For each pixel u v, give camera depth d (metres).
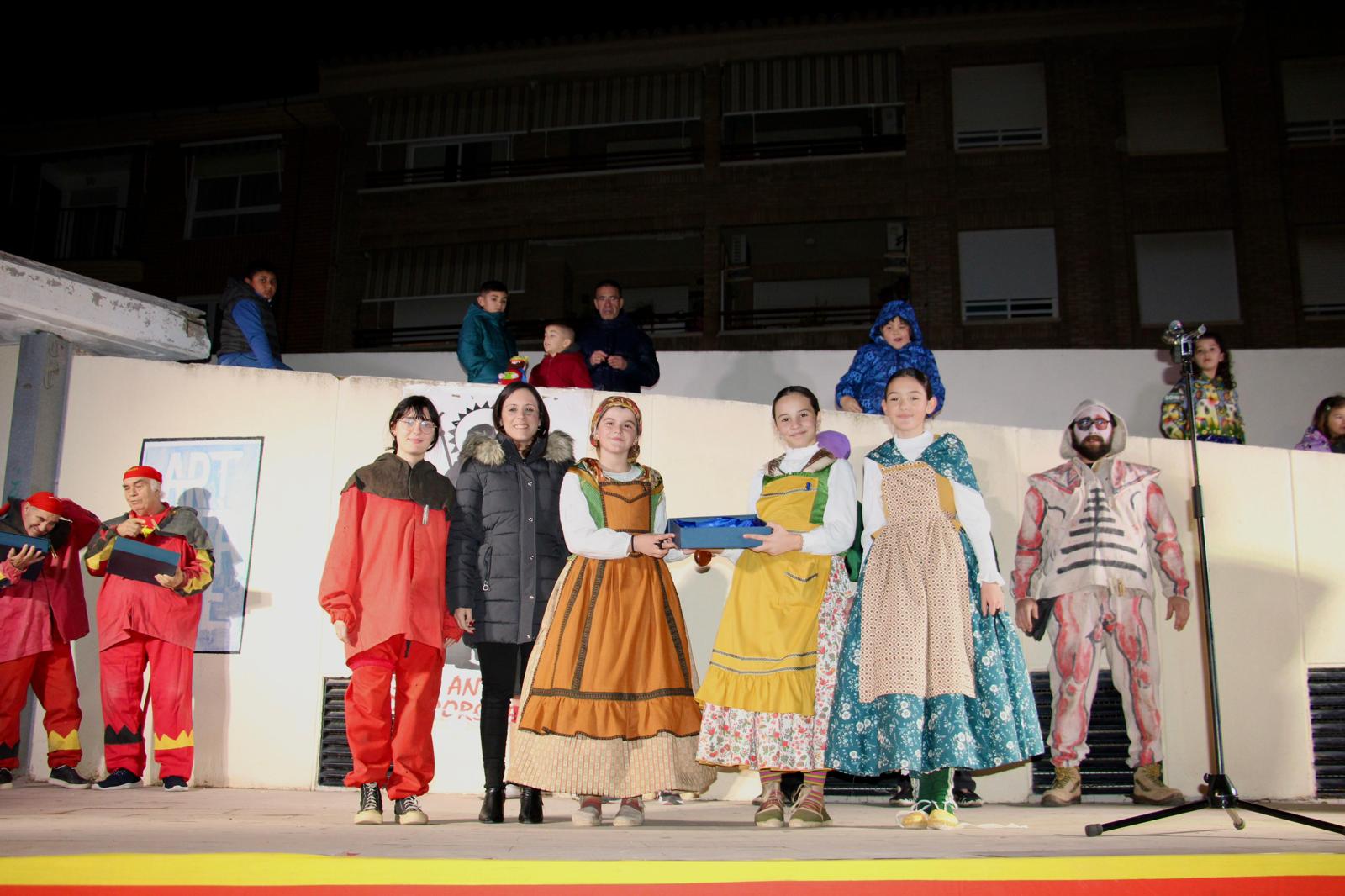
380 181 20.97
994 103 19.44
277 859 2.43
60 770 5.42
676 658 3.97
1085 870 2.34
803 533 3.89
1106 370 8.89
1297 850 2.71
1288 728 5.55
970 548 3.87
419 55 20.61
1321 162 18.62
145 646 5.38
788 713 3.78
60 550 5.57
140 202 21.45
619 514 4.04
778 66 20.08
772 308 21.12
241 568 5.73
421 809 4.17
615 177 20.28
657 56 20.28
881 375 6.51
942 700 3.60
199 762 5.50
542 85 20.70
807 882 2.22
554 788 3.73
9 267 5.95
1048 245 18.88
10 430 6.02
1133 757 5.13
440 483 4.26
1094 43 19.22
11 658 5.34
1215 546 5.73
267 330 6.89
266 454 5.89
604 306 7.48
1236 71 19.00
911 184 19.34
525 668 4.01
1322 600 5.72
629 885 2.20
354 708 3.91
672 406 5.88
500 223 20.45
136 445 6.02
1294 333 18.11
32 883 2.19
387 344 20.52
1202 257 18.55
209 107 21.30
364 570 4.03
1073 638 5.15
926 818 3.64
